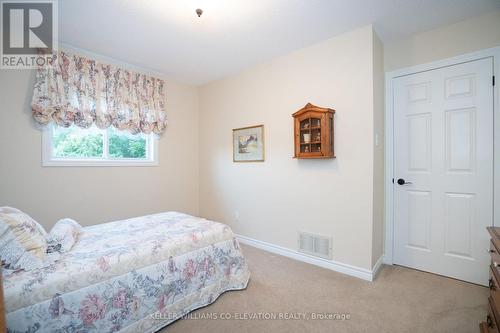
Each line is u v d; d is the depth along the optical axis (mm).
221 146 3553
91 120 2598
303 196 2645
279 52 2711
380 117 2406
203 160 3830
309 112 2396
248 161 3188
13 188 2238
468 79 2094
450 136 2188
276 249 2891
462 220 2141
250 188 3186
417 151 2355
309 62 2561
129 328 1379
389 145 2496
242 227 3303
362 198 2230
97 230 1898
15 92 2230
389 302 1827
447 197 2211
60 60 2408
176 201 3602
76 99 2504
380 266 2461
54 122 2395
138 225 2043
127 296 1378
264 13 1979
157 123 3252
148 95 3145
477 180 2066
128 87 2934
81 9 1905
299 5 1878
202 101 3838
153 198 3324
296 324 1592
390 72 2480
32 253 1264
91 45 2521
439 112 2236
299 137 2500
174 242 1666
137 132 3025
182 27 2186
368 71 2182
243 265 2078
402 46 2412
